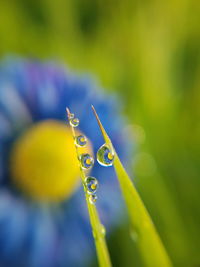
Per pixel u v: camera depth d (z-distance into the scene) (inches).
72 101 6.7
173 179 7.4
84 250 6.4
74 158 6.4
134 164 7.2
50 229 6.3
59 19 9.0
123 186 4.8
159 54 8.6
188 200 7.1
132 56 8.6
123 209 6.6
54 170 6.3
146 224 4.9
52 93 6.6
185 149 7.8
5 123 6.4
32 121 6.5
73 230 6.4
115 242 6.6
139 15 8.9
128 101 8.2
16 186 6.3
